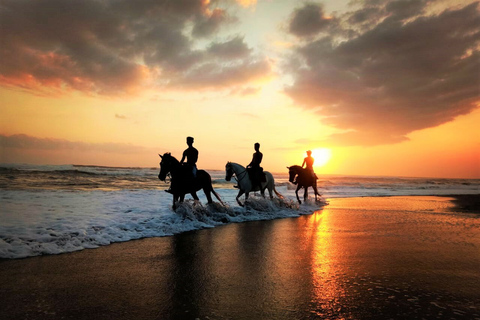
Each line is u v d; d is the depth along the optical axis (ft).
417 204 60.95
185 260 17.95
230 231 28.40
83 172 123.03
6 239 19.80
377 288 13.39
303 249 21.25
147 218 31.04
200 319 10.12
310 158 53.83
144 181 101.19
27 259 17.11
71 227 24.18
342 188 115.75
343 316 10.46
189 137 33.81
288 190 96.43
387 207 53.83
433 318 10.32
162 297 12.08
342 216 40.63
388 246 22.38
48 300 11.53
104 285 13.37
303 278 14.76
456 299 12.14
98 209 34.55
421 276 15.23
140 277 14.60
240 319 10.15
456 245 22.94
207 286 13.48
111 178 108.58
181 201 34.32
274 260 18.20
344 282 14.20
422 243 23.50
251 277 14.84
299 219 37.63
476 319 10.23
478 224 34.68
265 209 41.98
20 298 11.64
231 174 41.32
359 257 19.04
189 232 27.61
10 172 105.70
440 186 156.97
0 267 15.48
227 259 18.35
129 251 19.88
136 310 10.78
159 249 20.71
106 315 10.32
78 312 10.52
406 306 11.37
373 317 10.39
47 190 53.72
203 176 34.68
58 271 15.19
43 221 25.76
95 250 19.83
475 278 14.94
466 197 86.38
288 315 10.50
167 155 32.65
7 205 33.78
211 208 36.88
